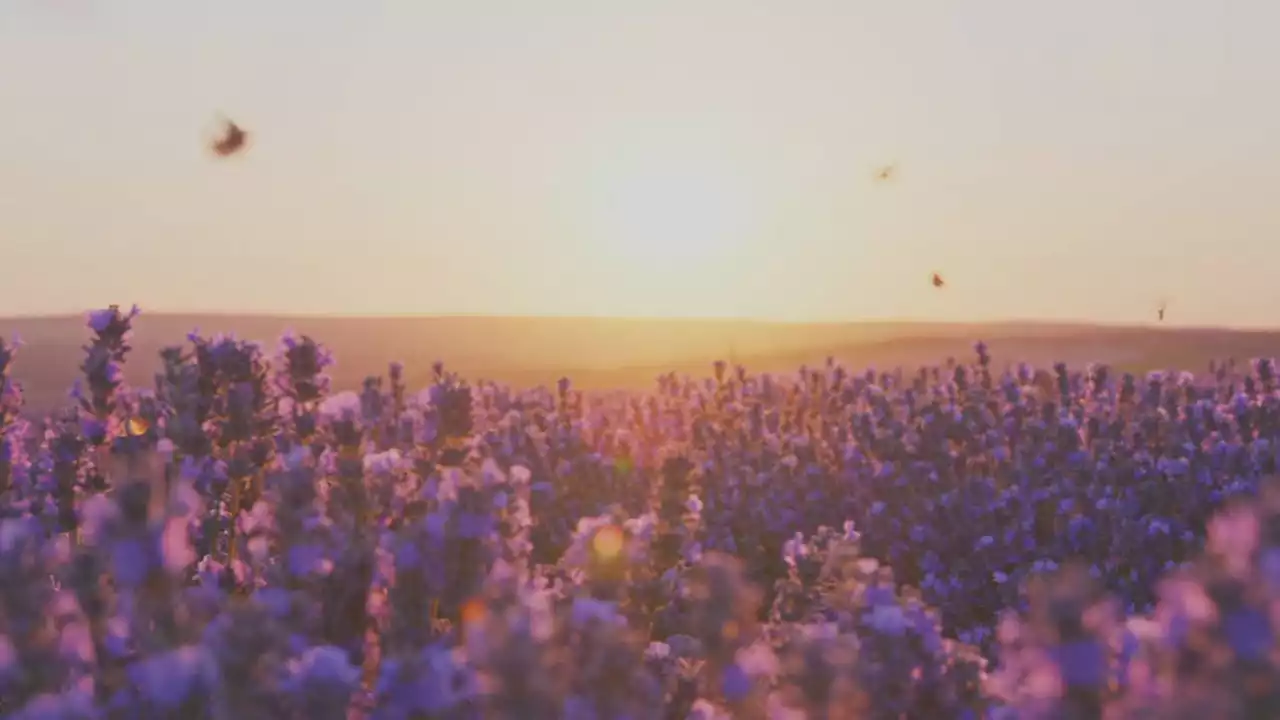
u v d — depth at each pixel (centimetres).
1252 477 815
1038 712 195
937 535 793
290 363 504
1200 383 1345
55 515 461
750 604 286
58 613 247
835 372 1312
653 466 863
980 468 948
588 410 1197
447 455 448
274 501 313
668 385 1403
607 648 217
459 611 277
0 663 222
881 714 254
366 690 238
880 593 279
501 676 204
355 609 285
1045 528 805
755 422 1105
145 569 248
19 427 584
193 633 240
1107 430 1005
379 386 657
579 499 783
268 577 291
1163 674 184
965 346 3888
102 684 230
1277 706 173
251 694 200
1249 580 179
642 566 320
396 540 282
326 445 465
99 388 498
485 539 284
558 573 356
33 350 2870
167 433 451
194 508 266
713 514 809
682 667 273
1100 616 199
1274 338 3734
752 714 262
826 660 240
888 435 966
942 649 263
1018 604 615
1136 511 791
